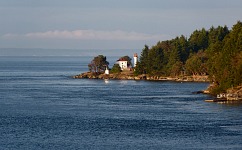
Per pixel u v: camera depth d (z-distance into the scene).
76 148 199.38
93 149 197.62
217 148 197.50
